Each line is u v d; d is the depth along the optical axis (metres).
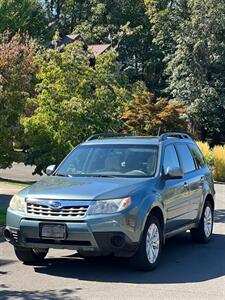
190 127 47.12
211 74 48.97
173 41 52.03
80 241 7.75
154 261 8.46
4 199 15.79
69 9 68.38
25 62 15.49
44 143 15.45
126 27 24.94
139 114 28.52
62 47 16.05
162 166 9.12
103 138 10.70
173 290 7.32
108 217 7.71
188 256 9.60
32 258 8.70
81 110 14.52
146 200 8.19
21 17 48.53
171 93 49.56
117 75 16.03
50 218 7.83
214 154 32.06
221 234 12.03
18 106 15.48
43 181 8.74
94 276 8.07
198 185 10.40
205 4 47.94
